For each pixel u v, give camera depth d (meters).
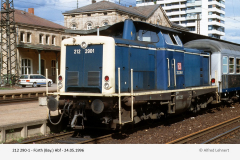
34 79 30.62
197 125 10.59
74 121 8.23
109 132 9.25
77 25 44.25
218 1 89.44
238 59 16.00
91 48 8.44
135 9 48.00
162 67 9.85
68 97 8.60
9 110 12.56
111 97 7.93
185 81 11.51
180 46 10.91
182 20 92.62
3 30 32.72
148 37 10.05
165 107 10.55
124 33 9.43
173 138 8.45
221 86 13.80
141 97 8.45
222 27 93.06
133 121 8.74
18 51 33.12
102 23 42.34
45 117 10.45
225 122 10.49
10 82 29.55
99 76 8.25
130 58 8.88
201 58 13.10
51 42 37.56
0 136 7.76
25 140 8.13
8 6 30.66
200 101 12.94
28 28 34.19
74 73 8.67
